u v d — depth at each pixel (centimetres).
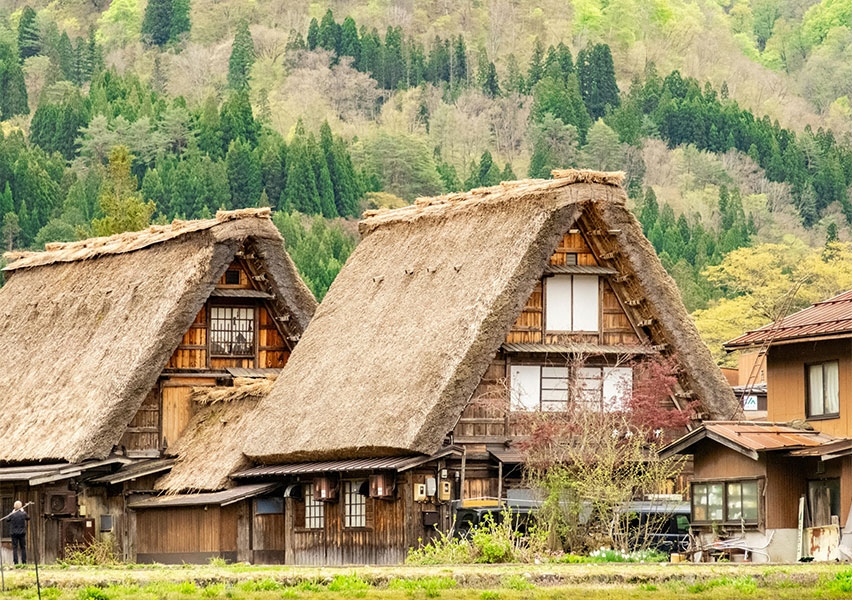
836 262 14312
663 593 3712
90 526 6362
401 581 3869
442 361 5519
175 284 6612
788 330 5434
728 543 5000
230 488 6134
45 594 3753
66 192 17150
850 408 5131
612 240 5897
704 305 13988
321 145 19275
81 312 7075
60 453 6322
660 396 5859
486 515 5112
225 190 18088
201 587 3897
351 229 18538
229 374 6812
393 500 5575
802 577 3900
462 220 6075
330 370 6094
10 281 7938
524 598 3634
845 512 4816
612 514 5191
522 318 5869
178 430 6694
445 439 5609
